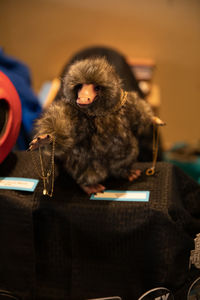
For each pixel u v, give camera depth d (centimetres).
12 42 251
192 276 94
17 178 98
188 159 196
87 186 95
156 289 90
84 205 92
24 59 257
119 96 89
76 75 85
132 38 254
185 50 257
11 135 97
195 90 270
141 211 90
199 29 249
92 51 140
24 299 96
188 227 95
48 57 258
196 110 276
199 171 188
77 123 88
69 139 87
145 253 91
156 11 245
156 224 90
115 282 93
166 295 90
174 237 90
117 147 91
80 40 255
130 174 99
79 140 89
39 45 254
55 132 85
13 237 94
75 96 87
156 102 208
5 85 94
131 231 90
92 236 92
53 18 246
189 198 103
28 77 161
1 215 94
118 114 90
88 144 90
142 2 242
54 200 93
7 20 243
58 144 86
